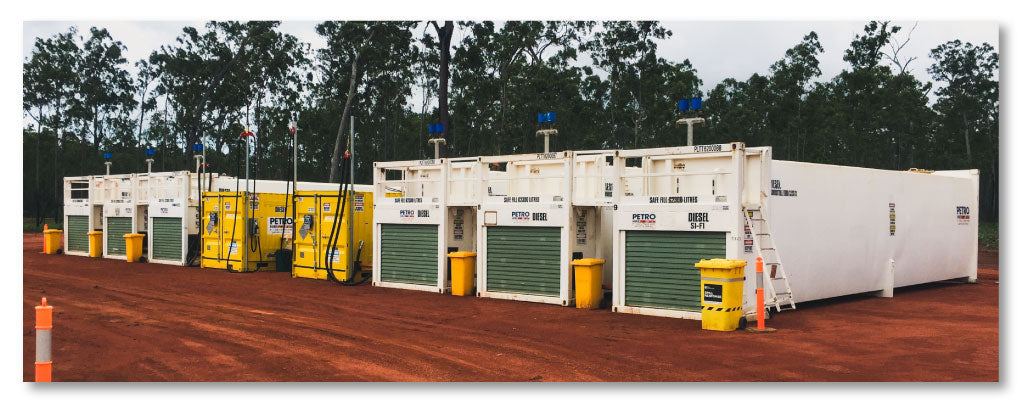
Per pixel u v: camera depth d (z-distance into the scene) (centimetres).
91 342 1044
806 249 1410
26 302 1460
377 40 4644
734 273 1132
